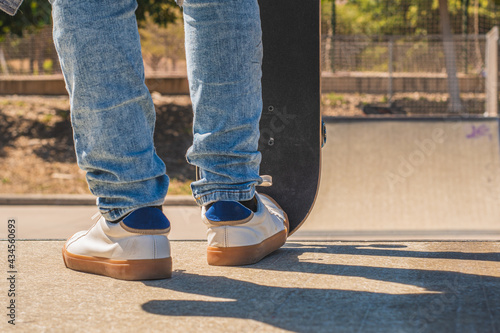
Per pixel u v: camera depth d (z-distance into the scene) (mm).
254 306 1084
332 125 4957
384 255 1583
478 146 4609
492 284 1223
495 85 7176
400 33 11523
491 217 3434
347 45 9062
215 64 1401
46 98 8742
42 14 7016
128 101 1249
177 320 1005
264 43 1853
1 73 9500
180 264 1503
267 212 1557
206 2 1371
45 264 1504
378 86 8953
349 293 1167
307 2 1846
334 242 1840
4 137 6691
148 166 1300
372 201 3723
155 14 6918
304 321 986
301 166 1838
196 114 1452
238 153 1445
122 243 1316
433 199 3734
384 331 928
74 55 1211
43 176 5582
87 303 1123
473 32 10844
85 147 1271
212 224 1477
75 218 3529
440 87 8961
